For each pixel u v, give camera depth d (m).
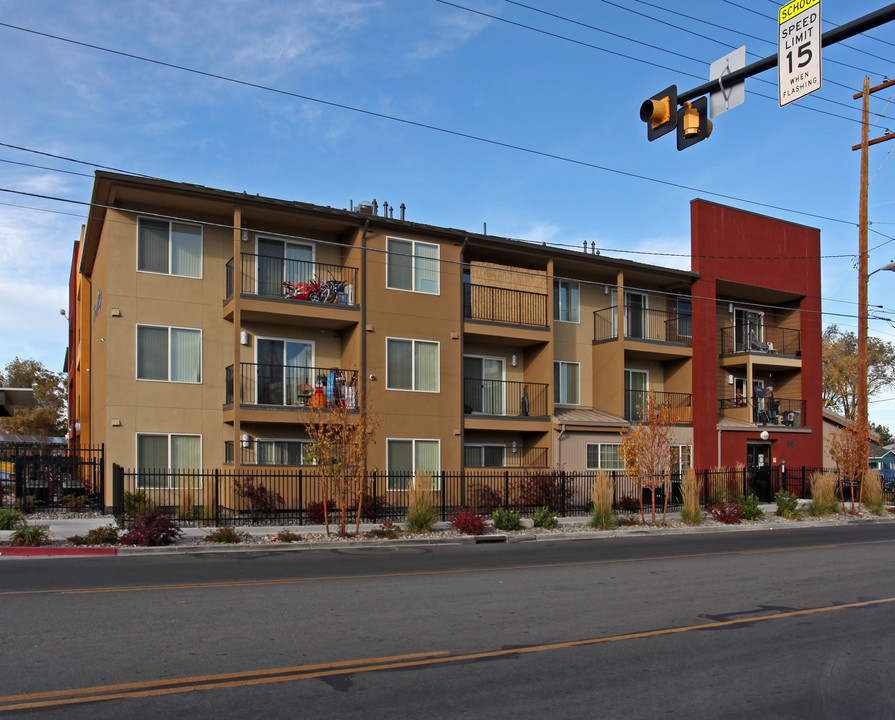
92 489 21.50
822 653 8.13
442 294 24.81
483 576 12.67
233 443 21.66
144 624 8.47
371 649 7.73
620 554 16.17
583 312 29.62
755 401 32.62
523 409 26.44
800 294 33.91
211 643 7.75
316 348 23.80
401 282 24.11
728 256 31.56
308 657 7.36
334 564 13.95
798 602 10.95
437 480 24.14
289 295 22.44
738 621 9.57
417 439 23.94
